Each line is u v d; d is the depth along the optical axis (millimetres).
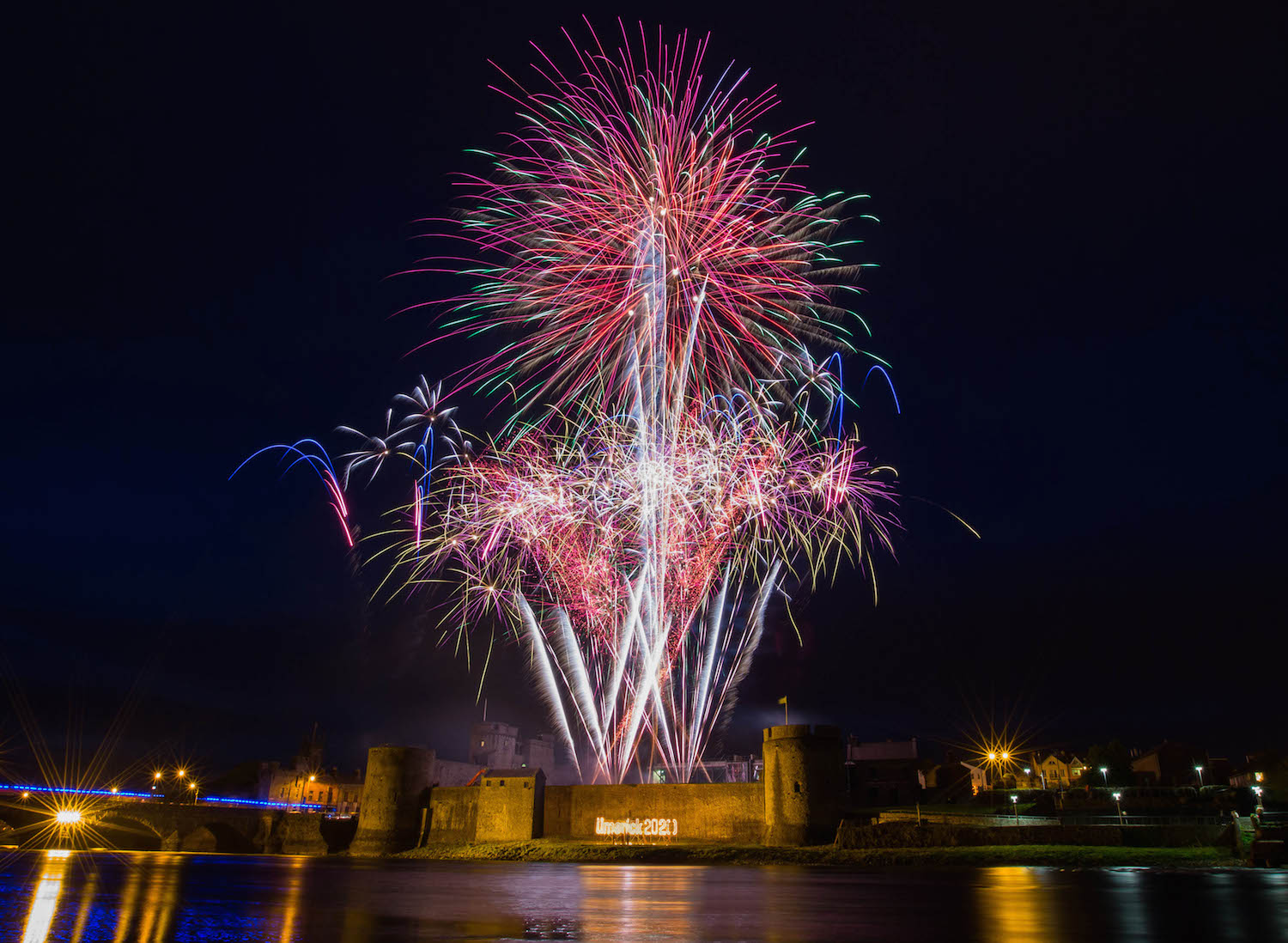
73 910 28516
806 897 32156
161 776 130125
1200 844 52125
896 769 97938
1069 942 20672
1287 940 20891
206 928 24328
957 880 38531
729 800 66375
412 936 22594
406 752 81375
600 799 71125
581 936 22359
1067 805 70000
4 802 102062
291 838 91188
